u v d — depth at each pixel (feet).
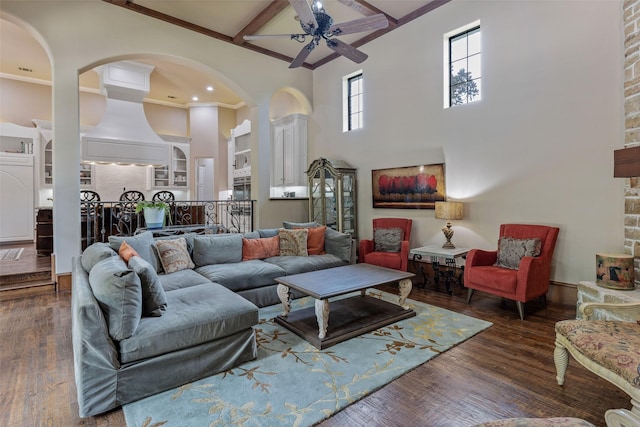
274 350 8.87
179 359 7.14
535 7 12.68
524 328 10.32
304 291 9.62
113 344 6.56
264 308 12.35
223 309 7.93
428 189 16.33
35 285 13.60
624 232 10.71
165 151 26.32
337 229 18.88
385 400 6.73
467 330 10.11
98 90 26.32
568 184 12.03
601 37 11.18
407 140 17.20
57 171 13.84
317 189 20.35
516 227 12.91
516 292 11.19
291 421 6.06
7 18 13.30
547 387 7.15
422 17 16.37
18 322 10.63
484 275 12.04
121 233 17.67
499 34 13.69
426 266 16.58
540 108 12.63
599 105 11.27
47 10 13.57
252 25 16.99
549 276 12.10
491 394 6.91
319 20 10.30
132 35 15.56
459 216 14.34
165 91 27.09
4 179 21.81
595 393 6.91
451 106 15.43
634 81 10.09
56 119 13.80
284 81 21.17
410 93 17.01
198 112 30.01
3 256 17.69
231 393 6.91
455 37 15.62
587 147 11.57
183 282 10.64
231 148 29.60
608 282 9.75
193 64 17.83
